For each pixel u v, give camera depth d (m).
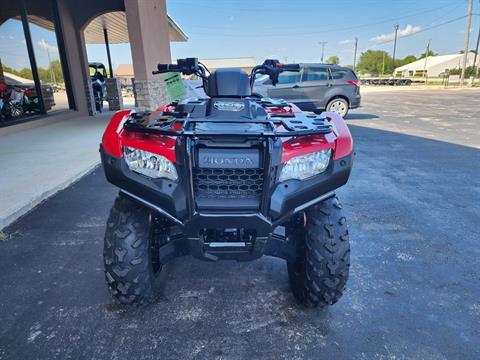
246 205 1.81
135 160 1.93
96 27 14.57
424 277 2.68
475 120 11.07
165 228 2.31
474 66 49.09
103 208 3.88
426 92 26.23
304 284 2.15
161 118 2.16
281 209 1.84
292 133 1.84
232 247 1.94
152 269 2.21
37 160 5.54
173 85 6.55
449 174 5.33
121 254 2.04
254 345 1.99
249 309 2.30
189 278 2.64
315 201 1.98
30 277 2.61
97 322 2.15
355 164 5.85
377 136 8.30
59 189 4.43
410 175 5.27
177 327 2.12
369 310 2.30
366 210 3.94
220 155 1.80
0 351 1.91
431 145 7.34
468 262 2.89
